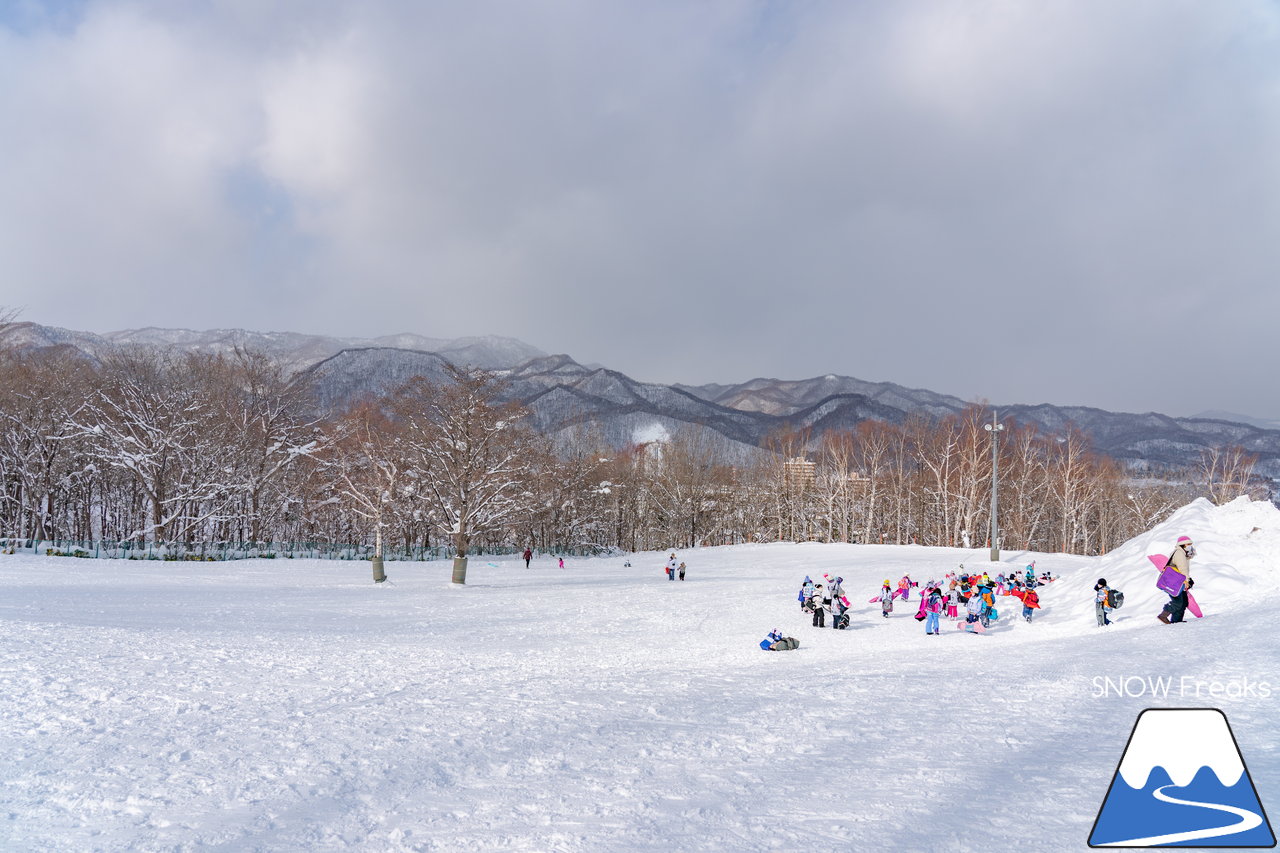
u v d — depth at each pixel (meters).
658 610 30.31
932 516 83.31
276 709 11.66
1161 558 19.52
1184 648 14.20
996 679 13.10
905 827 6.17
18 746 9.29
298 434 70.06
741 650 20.91
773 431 106.38
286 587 38.81
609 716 11.21
